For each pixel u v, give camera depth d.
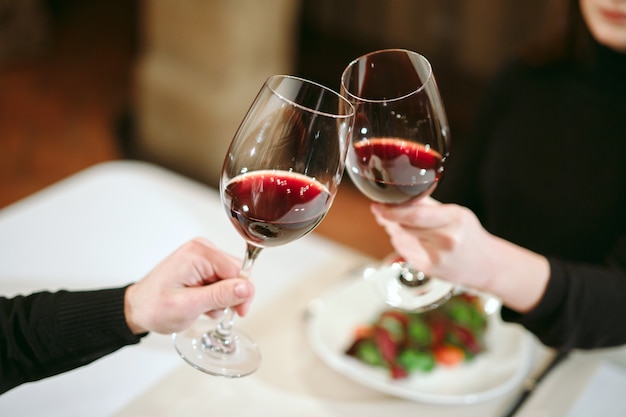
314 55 4.14
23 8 3.98
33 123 3.51
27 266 1.27
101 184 1.52
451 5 3.71
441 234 0.96
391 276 1.08
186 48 3.26
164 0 3.21
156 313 0.85
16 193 3.02
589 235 1.53
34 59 4.04
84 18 4.50
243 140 0.79
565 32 1.54
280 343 1.17
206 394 1.06
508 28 3.60
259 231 0.81
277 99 0.77
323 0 4.07
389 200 0.94
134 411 1.02
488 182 1.64
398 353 1.15
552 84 1.57
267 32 3.30
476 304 1.26
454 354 1.16
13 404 1.00
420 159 0.88
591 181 1.52
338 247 1.43
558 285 1.07
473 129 1.70
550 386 1.15
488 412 1.09
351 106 0.79
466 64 3.82
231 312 0.93
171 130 3.45
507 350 1.19
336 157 0.79
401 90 0.89
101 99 3.80
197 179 3.43
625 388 1.17
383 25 3.97
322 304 1.23
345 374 1.12
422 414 1.08
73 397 1.03
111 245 1.36
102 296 0.86
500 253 1.02
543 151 1.57
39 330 0.85
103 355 0.89
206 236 1.41
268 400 1.07
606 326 1.11
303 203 0.79
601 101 1.51
